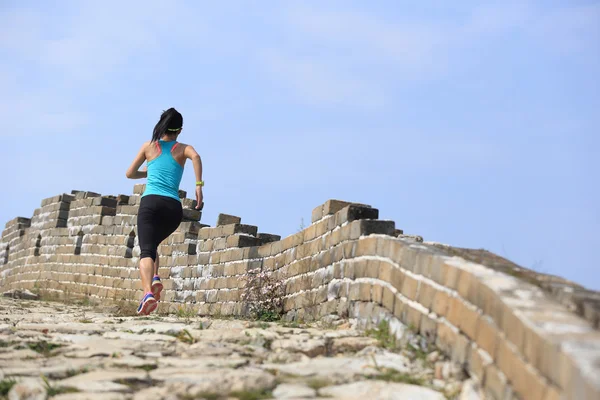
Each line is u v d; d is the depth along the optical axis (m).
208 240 13.89
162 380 4.71
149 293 7.62
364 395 4.30
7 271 24.53
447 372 4.73
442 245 6.49
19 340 6.23
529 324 3.71
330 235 8.58
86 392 4.38
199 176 8.03
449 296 5.05
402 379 4.67
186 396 4.27
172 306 14.60
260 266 11.59
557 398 3.33
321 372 4.89
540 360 3.54
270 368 5.06
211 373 4.88
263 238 12.91
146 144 8.19
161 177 7.98
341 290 7.86
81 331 7.08
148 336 6.65
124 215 18.67
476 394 4.25
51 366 5.20
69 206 21.61
